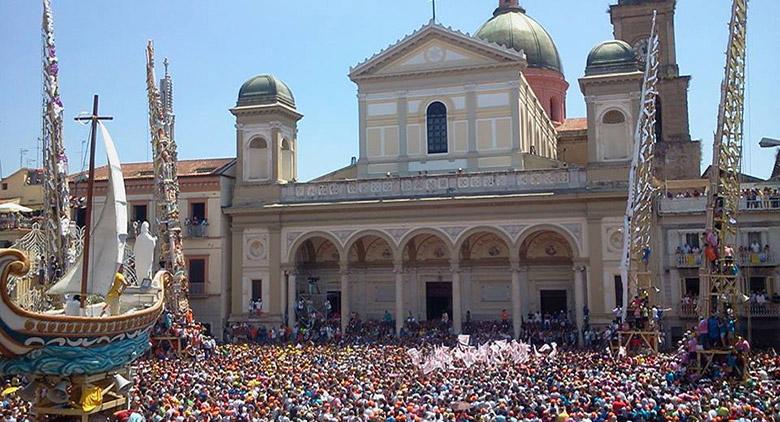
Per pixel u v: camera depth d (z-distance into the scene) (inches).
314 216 2311.8
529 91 2459.4
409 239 2233.0
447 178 2233.0
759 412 786.8
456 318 2174.0
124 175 2487.7
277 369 1289.4
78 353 769.6
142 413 829.8
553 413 807.1
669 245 2010.3
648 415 787.4
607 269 2074.3
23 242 1846.7
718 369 1226.6
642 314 1669.5
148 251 1088.8
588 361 1402.6
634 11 2699.3
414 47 2370.8
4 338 719.1
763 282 1937.7
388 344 1978.3
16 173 2581.2
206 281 2363.4
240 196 2393.0
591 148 2145.7
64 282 915.4
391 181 2279.8
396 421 755.4
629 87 2133.4
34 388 796.0
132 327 834.2
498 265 2340.1
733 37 1364.4
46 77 1654.8
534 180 2172.7
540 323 2185.0
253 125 2411.4
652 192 1892.2
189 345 1675.7
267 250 2345.0
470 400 878.4
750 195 1962.4
